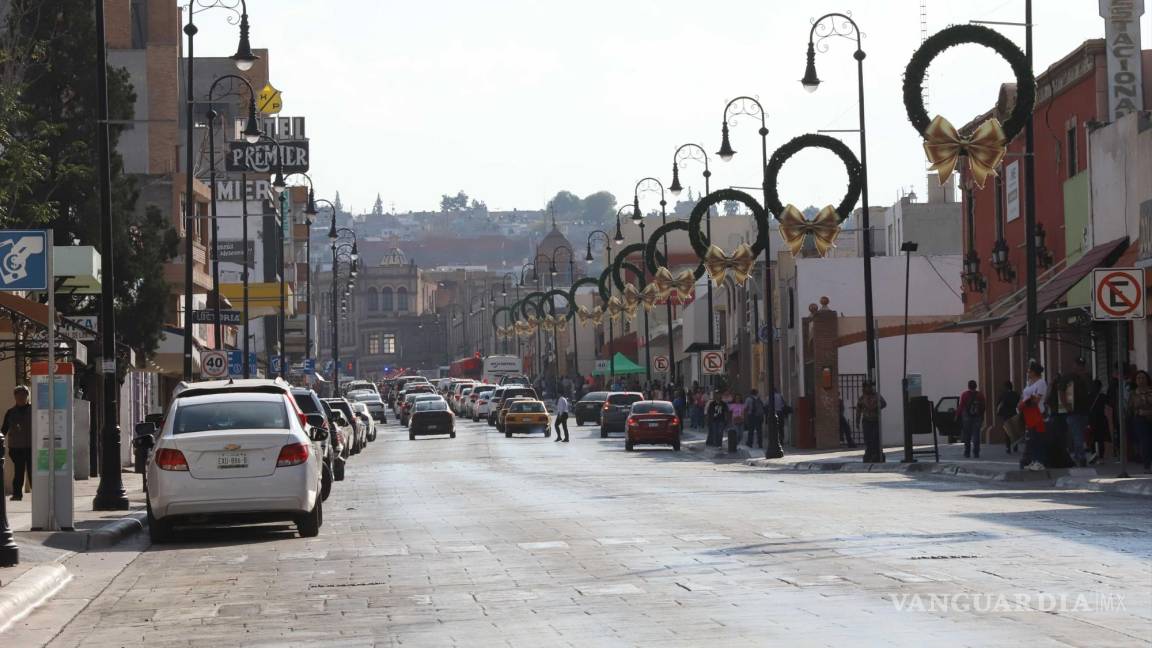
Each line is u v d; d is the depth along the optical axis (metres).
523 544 43.16
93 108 92.12
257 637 27.28
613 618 27.75
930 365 130.50
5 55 78.50
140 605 33.16
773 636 24.78
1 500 39.66
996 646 22.92
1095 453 77.00
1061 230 95.81
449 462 113.69
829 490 65.94
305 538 48.84
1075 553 35.53
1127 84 88.75
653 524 48.53
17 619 31.31
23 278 48.09
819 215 95.31
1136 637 23.42
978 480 72.31
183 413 49.50
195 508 47.31
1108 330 84.88
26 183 72.81
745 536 42.97
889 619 26.11
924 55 73.31
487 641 25.62
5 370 81.88
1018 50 73.88
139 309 99.12
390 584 34.59
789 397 149.75
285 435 48.31
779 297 152.75
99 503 62.88
